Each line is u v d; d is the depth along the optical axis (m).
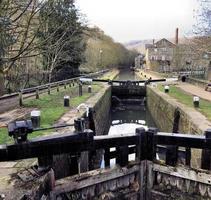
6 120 9.52
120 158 5.24
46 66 28.12
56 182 4.62
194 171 5.04
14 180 4.29
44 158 4.43
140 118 25.39
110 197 5.17
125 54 115.25
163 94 19.17
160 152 5.51
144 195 5.50
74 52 30.83
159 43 77.00
